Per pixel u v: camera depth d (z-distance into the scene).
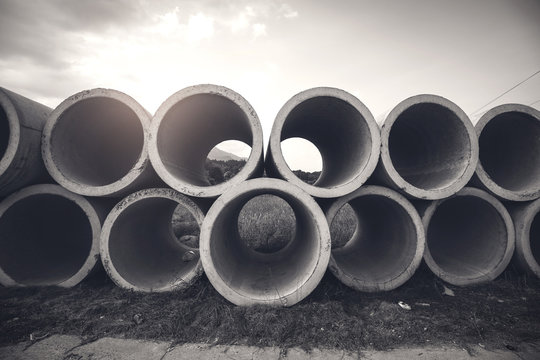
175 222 7.96
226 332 2.55
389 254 4.07
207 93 3.23
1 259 3.45
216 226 3.17
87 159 4.06
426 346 2.38
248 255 5.14
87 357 2.25
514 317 2.83
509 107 3.66
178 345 2.40
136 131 4.75
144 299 3.11
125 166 5.09
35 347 2.36
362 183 3.24
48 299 3.15
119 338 2.49
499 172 4.42
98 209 3.50
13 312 2.82
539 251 4.21
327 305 2.93
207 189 3.15
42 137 3.37
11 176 3.14
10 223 3.60
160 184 3.97
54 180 3.61
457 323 2.70
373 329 2.61
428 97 3.40
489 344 2.41
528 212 3.64
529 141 3.88
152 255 4.42
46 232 4.38
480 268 3.79
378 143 3.29
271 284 3.50
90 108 3.61
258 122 3.20
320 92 3.27
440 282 3.59
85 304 3.02
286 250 5.30
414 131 4.23
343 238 6.55
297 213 4.85
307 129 5.27
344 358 2.24
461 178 3.42
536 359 2.23
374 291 3.36
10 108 3.09
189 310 2.86
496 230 3.80
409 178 4.60
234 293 2.90
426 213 3.60
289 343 2.41
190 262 4.47
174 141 3.87
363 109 3.31
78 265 4.15
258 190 3.24
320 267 2.94
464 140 3.51
